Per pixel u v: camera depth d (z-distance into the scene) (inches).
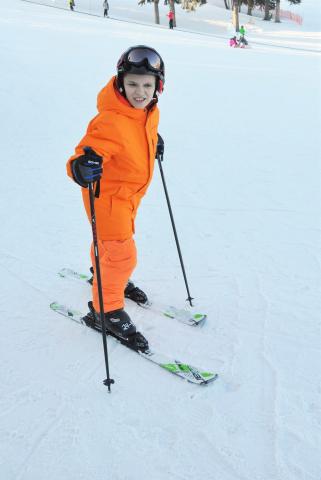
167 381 95.4
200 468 75.7
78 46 637.9
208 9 1621.6
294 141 291.1
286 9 2054.6
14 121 314.3
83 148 90.1
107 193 99.1
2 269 138.3
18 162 239.9
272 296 125.4
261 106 394.9
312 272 138.1
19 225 169.5
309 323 113.7
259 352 103.7
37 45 612.4
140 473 74.9
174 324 114.1
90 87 423.8
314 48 1039.6
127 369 99.0
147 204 192.1
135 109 94.1
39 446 79.6
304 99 430.3
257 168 239.0
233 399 90.4
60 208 186.4
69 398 90.4
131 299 124.0
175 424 84.4
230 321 114.9
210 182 218.4
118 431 82.7
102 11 1380.4
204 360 101.4
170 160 250.4
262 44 1047.0
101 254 104.3
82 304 122.3
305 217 178.9
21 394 91.1
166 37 859.4
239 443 80.4
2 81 415.8
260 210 185.5
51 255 148.0
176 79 495.2
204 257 147.3
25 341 107.0
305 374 96.9
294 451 78.9
